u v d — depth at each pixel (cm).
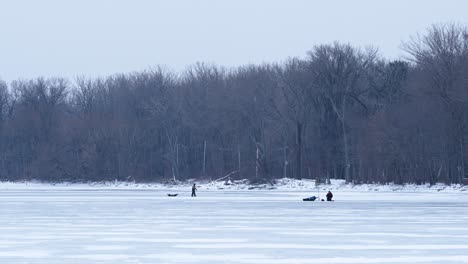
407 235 15688
